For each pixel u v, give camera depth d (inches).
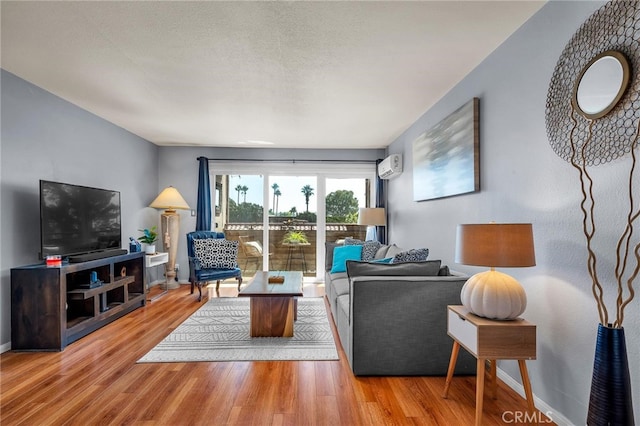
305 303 175.3
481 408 69.5
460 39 90.3
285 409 77.7
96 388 86.9
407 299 93.5
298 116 157.8
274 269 232.5
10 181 113.5
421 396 83.6
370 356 93.4
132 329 132.9
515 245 68.4
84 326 122.7
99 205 146.9
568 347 70.4
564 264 71.6
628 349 58.3
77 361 103.1
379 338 93.4
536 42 79.1
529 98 81.9
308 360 104.6
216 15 79.0
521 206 85.0
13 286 111.0
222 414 75.6
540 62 77.9
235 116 158.1
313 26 83.6
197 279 179.8
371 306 93.3
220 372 96.3
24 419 73.3
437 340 94.0
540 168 78.4
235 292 200.4
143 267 168.4
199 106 144.0
